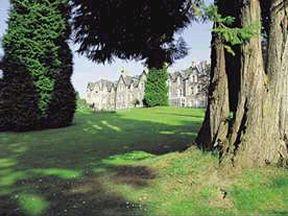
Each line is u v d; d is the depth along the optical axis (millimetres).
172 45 17688
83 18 16219
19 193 11891
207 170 11320
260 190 10195
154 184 11242
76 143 23594
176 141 22812
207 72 84375
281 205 9719
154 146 21047
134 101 117812
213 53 13094
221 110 12508
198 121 37125
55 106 32375
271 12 11727
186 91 105625
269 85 11531
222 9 12609
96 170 14031
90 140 24688
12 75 31703
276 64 11547
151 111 54594
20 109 31328
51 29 32312
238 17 11984
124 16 16094
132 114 46906
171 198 10297
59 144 23500
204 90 83562
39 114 31766
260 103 11406
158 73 80875
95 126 32906
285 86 11438
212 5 10375
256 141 11250
